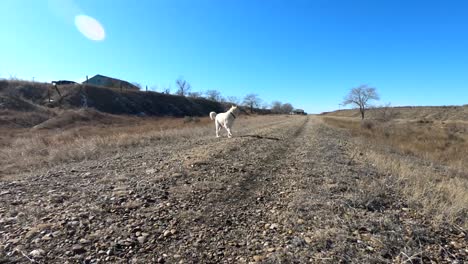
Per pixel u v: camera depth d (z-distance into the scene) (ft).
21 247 11.12
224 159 28.35
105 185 19.36
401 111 334.65
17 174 24.14
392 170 26.76
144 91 289.74
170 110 271.90
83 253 10.96
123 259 10.75
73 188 18.66
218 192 18.49
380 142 61.52
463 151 54.34
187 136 51.78
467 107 274.77
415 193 18.70
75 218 13.84
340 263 10.78
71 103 203.51
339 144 48.60
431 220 15.07
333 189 19.61
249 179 21.93
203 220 14.35
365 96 232.32
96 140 40.83
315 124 123.85
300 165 27.66
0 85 198.29
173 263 10.69
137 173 22.66
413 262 11.06
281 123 110.83
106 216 14.26
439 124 146.72
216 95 402.52
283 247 11.98
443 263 11.10
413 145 60.75
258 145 39.01
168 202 16.40
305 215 15.17
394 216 15.39
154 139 46.65
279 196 18.40
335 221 14.32
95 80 321.73
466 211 16.25
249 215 15.24
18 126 116.47
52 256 10.66
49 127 110.11
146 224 13.58
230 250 11.73
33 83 217.97
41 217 13.94
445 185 21.58
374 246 12.05
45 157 31.32
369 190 19.27
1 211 14.65
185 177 21.53
